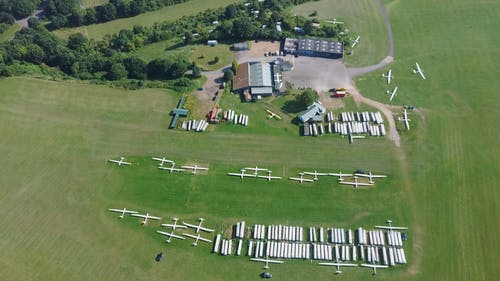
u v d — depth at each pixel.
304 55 137.25
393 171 105.75
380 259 91.56
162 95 128.50
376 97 122.94
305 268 91.06
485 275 87.62
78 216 103.00
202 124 118.81
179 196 105.06
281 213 99.94
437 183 102.81
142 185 108.00
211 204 102.81
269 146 113.25
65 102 128.88
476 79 126.44
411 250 92.12
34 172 112.44
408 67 131.75
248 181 106.56
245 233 96.88
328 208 100.19
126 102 127.38
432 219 96.62
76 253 96.19
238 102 124.50
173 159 112.50
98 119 123.62
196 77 132.75
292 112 120.50
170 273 91.81
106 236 98.94
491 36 139.75
